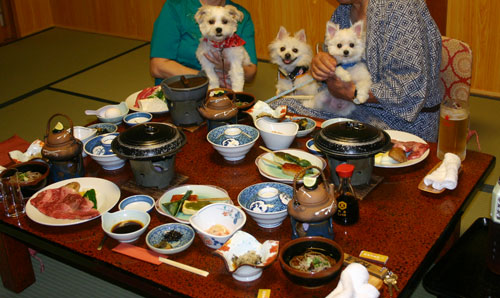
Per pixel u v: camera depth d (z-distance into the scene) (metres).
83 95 4.07
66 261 2.02
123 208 1.51
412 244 1.30
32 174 1.67
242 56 2.86
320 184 1.28
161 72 2.74
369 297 1.07
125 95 4.04
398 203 1.48
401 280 1.19
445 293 1.27
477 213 2.41
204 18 2.72
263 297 1.15
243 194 1.48
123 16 5.68
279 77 3.29
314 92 3.16
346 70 2.36
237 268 1.17
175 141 1.56
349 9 2.47
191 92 1.92
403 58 1.99
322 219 1.25
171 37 2.78
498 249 1.27
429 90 2.11
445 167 1.57
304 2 4.52
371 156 1.50
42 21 6.18
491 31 3.71
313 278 1.12
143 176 1.59
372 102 2.18
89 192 1.57
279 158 1.67
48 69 4.76
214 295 1.17
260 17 4.77
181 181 1.63
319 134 1.55
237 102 2.11
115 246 1.37
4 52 5.37
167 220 1.45
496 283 1.28
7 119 3.69
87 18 5.97
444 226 1.37
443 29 3.30
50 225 1.45
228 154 1.72
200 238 1.36
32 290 2.09
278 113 1.91
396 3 2.01
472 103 3.70
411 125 2.20
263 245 1.24
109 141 1.81
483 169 1.64
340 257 1.17
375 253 1.27
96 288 2.10
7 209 1.52
